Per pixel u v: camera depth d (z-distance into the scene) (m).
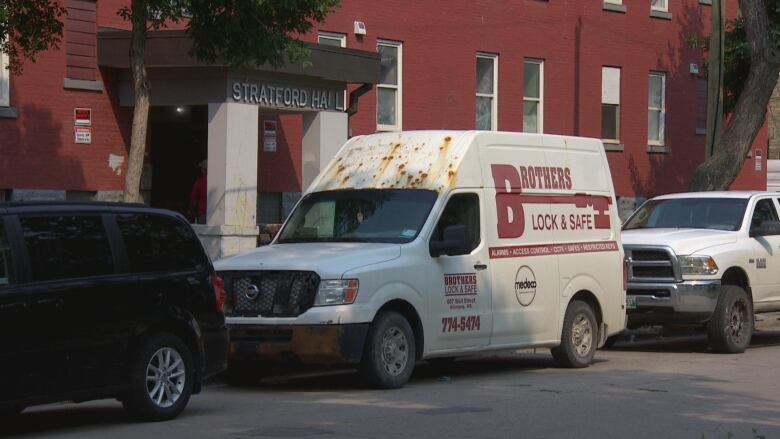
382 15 27.95
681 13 36.25
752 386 14.43
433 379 15.13
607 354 18.73
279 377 15.81
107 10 22.56
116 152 22.75
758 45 25.83
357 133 27.30
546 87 32.16
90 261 11.00
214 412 12.23
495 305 15.04
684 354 18.66
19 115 21.19
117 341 11.07
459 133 15.31
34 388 10.36
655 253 18.39
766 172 40.38
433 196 14.66
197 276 11.98
